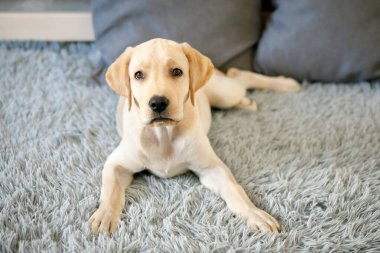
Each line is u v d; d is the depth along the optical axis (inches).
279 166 73.1
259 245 56.2
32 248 55.9
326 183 68.1
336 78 99.1
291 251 56.3
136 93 60.0
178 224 60.6
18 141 78.5
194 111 65.8
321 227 60.1
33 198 65.1
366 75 96.8
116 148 72.3
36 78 100.0
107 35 97.3
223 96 85.7
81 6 111.3
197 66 62.7
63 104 90.4
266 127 84.8
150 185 68.7
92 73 101.1
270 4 105.7
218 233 58.6
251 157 75.2
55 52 112.3
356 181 67.7
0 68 102.7
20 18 108.8
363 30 92.9
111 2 95.3
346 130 83.1
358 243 57.2
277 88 98.3
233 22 96.9
